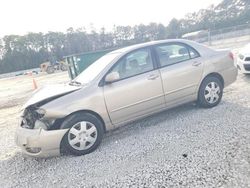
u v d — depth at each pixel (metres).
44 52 85.50
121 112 5.08
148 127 5.52
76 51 88.06
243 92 6.95
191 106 6.38
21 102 13.15
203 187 3.16
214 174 3.39
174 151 4.21
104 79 5.01
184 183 3.31
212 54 6.05
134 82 5.16
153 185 3.39
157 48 5.57
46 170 4.39
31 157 4.90
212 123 5.11
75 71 14.41
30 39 85.44
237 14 70.69
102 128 4.93
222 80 6.15
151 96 5.31
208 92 5.96
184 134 4.82
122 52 5.38
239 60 8.60
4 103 13.69
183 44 5.84
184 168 3.65
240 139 4.25
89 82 4.98
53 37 88.06
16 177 4.36
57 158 4.78
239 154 3.79
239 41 29.72
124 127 5.76
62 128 4.55
